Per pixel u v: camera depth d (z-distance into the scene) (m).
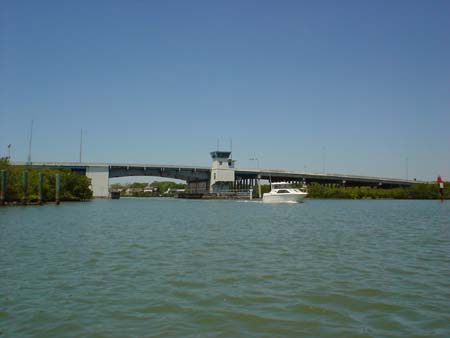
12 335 13.38
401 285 19.66
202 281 20.38
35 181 114.31
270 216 74.44
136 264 24.59
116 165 190.12
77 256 27.38
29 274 21.81
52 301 16.95
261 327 14.16
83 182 150.38
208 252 29.31
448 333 13.57
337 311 15.80
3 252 29.02
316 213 85.62
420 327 14.11
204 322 14.61
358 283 20.03
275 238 38.28
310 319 14.92
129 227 49.06
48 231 43.25
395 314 15.46
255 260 26.09
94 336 13.33
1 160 103.69
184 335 13.43
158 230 45.66
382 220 63.66
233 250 30.36
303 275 21.77
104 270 22.88
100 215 71.75
